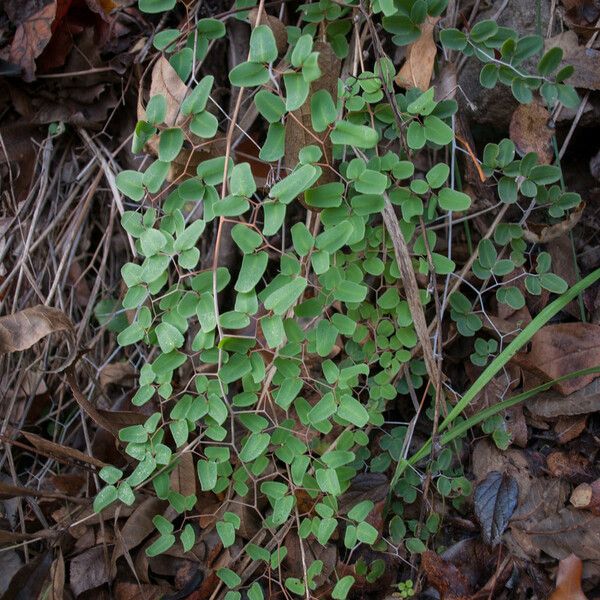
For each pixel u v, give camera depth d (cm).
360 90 44
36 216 53
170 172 42
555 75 45
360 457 46
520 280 47
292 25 51
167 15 52
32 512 49
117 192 52
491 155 43
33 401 52
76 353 43
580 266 48
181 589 45
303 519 44
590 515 42
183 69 43
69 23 52
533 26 47
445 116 42
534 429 46
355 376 40
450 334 47
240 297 37
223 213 36
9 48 52
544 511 44
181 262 38
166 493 41
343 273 40
